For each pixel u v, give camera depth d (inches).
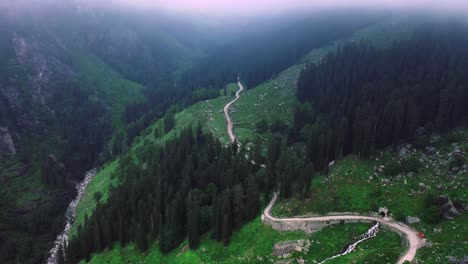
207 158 5615.2
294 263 3740.2
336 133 5246.1
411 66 6643.7
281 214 4301.2
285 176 4559.5
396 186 4426.7
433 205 3932.1
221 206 4367.6
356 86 6717.5
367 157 5007.4
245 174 5049.2
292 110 7736.2
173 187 5408.5
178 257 4411.9
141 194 5472.4
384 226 3932.1
